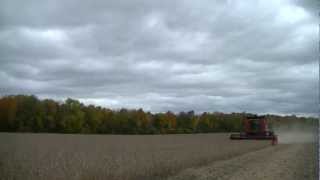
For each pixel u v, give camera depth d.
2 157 21.50
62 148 29.95
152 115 105.12
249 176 17.62
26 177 16.36
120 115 97.62
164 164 19.72
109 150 28.20
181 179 17.00
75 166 18.19
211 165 21.86
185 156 23.81
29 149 27.98
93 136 57.94
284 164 22.17
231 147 33.12
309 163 22.55
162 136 63.69
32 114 78.06
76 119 85.62
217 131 110.75
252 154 29.55
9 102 75.12
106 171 17.20
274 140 46.81
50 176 16.36
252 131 48.50
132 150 28.41
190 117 111.00
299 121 64.19
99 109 92.69
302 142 50.94
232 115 112.31
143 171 17.86
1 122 74.94
